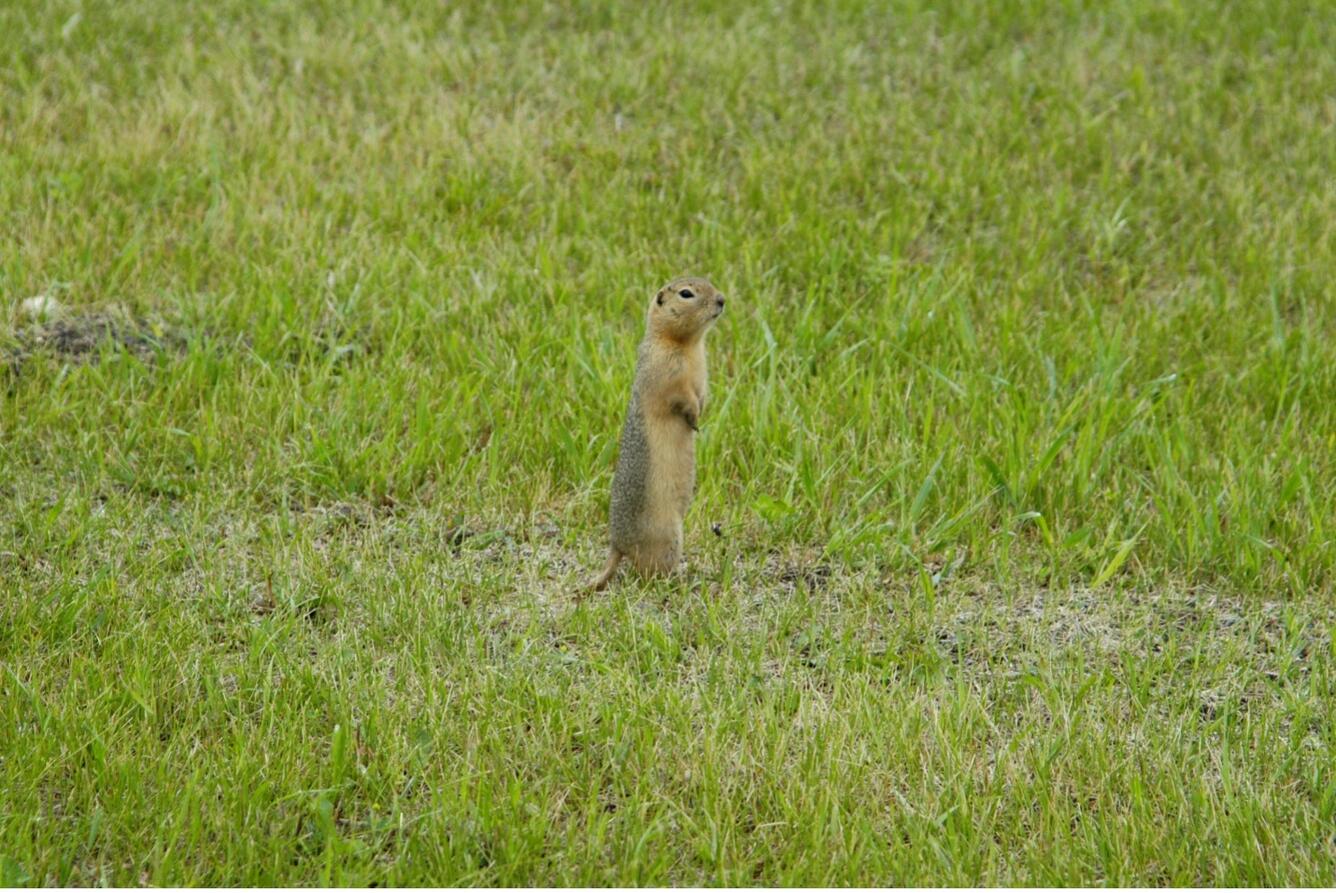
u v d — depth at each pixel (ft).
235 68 59.98
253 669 30.45
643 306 45.16
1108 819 27.20
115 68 60.08
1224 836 26.61
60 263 45.73
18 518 35.83
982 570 35.40
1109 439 40.19
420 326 43.78
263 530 35.58
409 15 66.18
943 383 41.86
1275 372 42.65
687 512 35.81
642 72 60.75
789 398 40.50
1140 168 55.67
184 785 27.37
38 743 27.78
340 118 56.70
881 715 29.45
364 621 32.99
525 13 66.59
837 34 65.00
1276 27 66.18
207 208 50.37
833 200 52.70
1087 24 67.00
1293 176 55.26
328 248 47.55
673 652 31.76
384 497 37.68
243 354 42.68
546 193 52.13
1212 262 48.96
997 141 56.54
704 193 52.11
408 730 28.94
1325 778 28.53
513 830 26.30
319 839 26.61
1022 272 48.88
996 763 28.63
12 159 51.90
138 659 30.45
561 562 35.55
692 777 27.99
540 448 39.22
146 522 36.01
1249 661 31.86
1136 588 34.96
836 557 35.76
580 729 29.22
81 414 39.78
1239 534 35.78
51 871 25.48
